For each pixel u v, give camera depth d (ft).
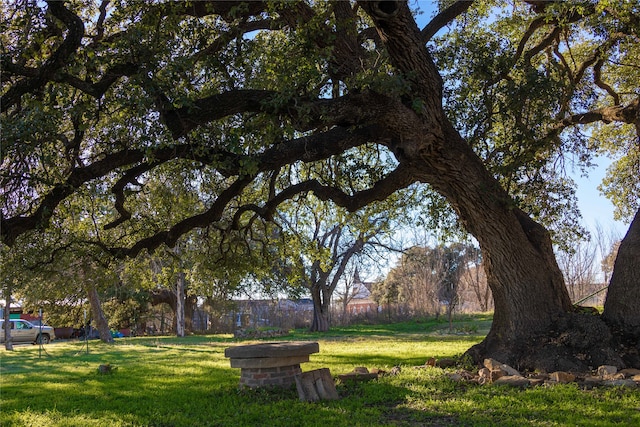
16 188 28.43
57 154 30.53
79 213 38.81
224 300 112.68
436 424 24.07
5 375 47.73
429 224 52.16
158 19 31.63
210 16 38.70
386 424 24.00
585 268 123.24
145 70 28.27
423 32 40.37
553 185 44.50
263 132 29.60
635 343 34.60
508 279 37.42
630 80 54.65
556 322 36.68
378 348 61.52
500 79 38.88
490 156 40.14
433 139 33.96
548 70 41.04
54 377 45.03
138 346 81.25
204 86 35.55
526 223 39.83
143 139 27.89
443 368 37.70
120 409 29.96
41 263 38.50
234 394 31.94
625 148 63.87
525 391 29.40
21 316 140.87
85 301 99.76
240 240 45.44
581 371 33.37
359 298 198.39
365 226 57.21
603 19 40.16
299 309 151.23
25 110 27.58
